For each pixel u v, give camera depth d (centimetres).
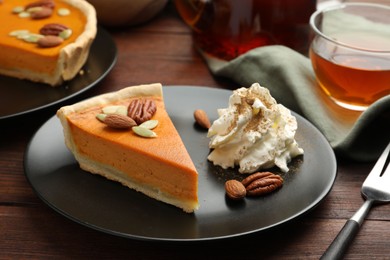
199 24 74
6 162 60
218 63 74
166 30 83
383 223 55
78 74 70
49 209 56
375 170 59
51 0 79
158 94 63
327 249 51
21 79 72
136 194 56
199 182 57
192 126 63
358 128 60
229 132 58
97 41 76
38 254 52
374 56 63
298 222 55
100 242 53
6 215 55
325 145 59
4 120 62
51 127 61
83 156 59
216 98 66
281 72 68
